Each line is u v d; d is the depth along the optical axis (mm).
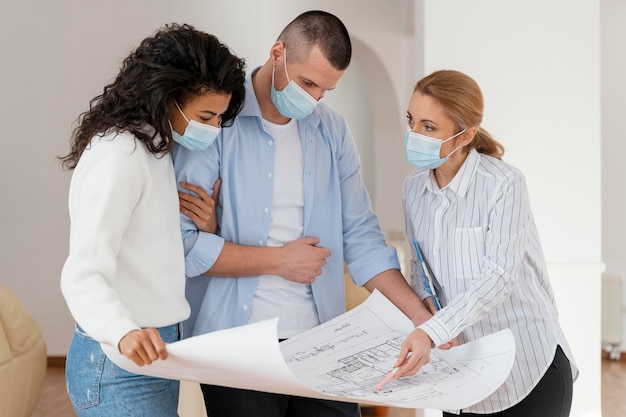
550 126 3859
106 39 6879
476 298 2021
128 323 1615
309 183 2305
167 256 1912
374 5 7523
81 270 1677
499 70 3850
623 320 7789
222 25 6723
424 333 1961
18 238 6855
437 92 2082
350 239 2457
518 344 2182
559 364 2193
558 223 3854
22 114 6844
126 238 1840
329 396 1645
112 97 1897
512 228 2117
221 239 2176
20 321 3865
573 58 3859
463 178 2172
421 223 2281
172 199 1957
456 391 1844
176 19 6809
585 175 3861
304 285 2301
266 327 1484
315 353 2002
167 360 1639
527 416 2189
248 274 2203
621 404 5785
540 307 2213
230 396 2289
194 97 1916
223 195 2242
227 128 2246
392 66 7613
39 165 6863
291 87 2154
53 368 6730
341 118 2467
